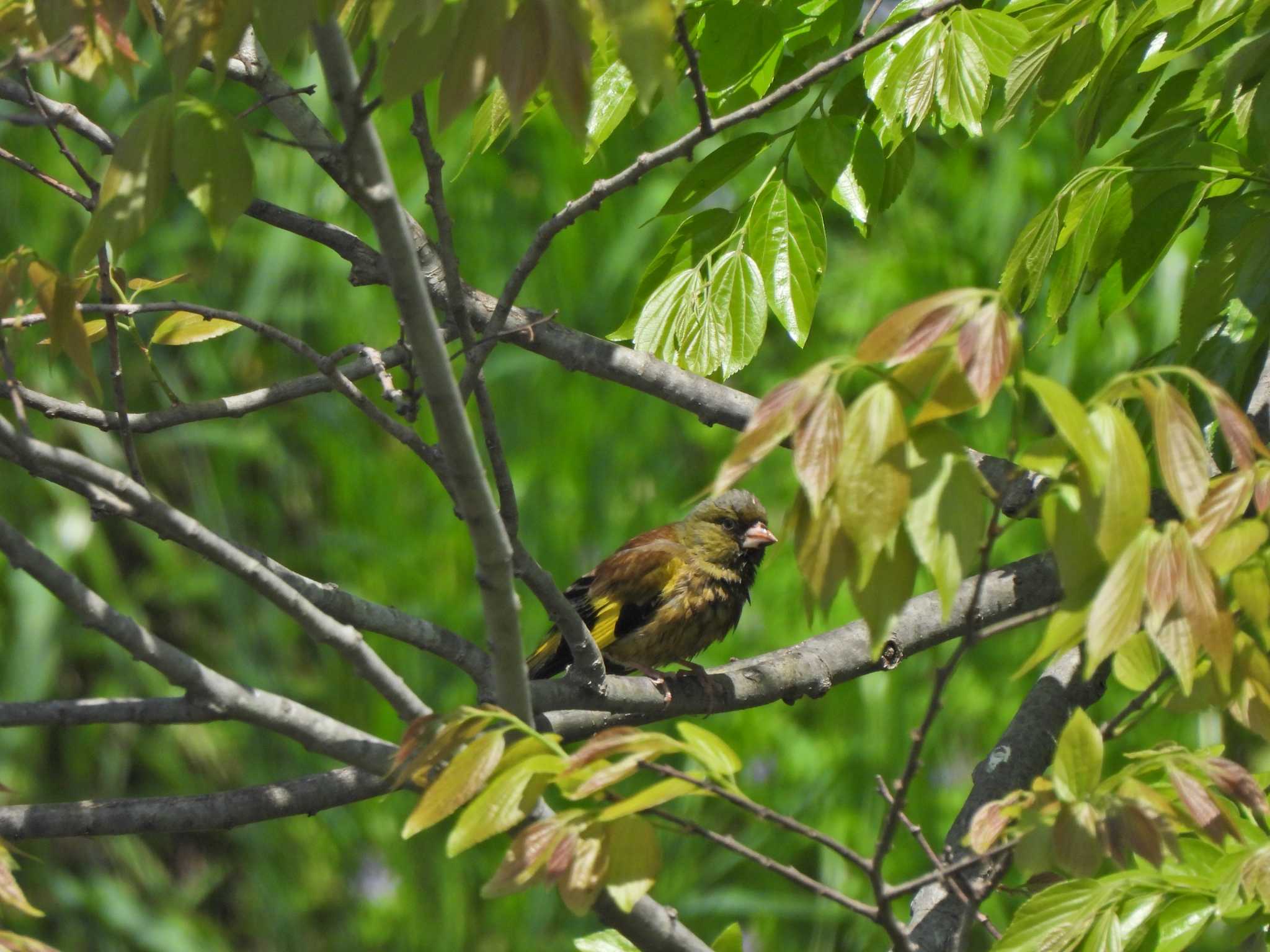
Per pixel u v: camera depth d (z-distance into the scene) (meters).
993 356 4.14
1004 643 16.41
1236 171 8.16
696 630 11.06
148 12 6.31
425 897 17.02
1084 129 8.32
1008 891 6.05
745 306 8.47
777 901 15.72
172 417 7.11
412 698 6.25
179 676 5.95
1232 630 4.42
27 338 16.84
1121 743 15.32
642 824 5.09
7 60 5.71
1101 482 4.16
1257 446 4.52
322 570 18.00
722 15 8.51
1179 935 5.48
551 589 6.93
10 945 5.29
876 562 4.36
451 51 4.50
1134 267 8.64
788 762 16.27
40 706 5.93
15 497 17.02
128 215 4.82
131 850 17.30
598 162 18.22
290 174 18.22
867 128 8.68
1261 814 4.83
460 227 17.89
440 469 6.63
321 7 4.61
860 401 4.33
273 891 17.27
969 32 8.09
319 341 18.28
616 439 17.58
